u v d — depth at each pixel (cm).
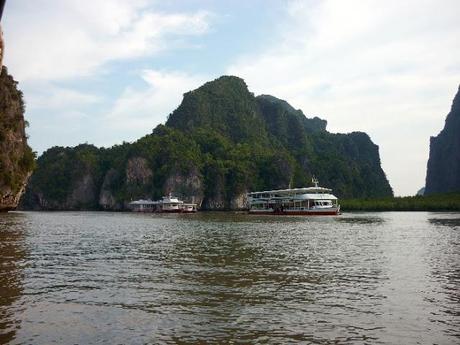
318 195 11225
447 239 4216
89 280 2030
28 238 4178
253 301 1625
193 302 1605
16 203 11912
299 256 2920
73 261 2655
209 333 1244
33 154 12544
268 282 1991
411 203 16262
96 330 1266
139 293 1756
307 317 1416
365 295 1734
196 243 3831
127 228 6025
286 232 5212
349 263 2595
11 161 11088
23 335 1216
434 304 1595
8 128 11094
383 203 16850
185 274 2195
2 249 3222
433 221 7919
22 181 11912
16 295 1712
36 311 1472
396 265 2519
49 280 2025
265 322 1357
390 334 1252
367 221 8062
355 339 1205
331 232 5206
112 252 3138
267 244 3744
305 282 1994
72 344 1145
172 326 1309
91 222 7781
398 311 1498
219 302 1608
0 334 1223
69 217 10444
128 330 1268
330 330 1282
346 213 13712
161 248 3422
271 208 12381
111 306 1544
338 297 1697
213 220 8731
